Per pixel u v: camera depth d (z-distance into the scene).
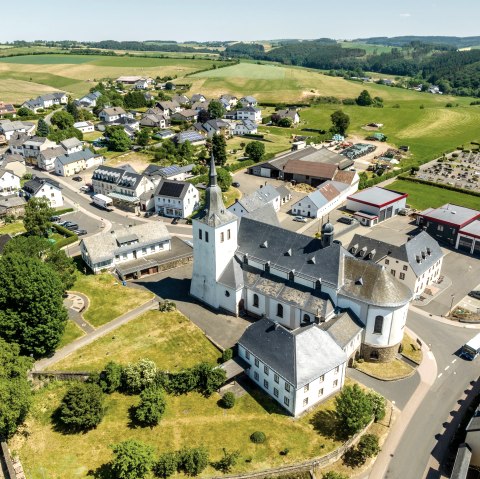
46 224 134.25
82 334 93.06
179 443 68.50
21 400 67.19
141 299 105.50
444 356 88.88
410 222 154.50
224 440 69.06
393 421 73.94
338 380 78.38
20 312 82.94
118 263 118.00
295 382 70.62
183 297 106.56
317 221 156.00
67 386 80.06
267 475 63.94
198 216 96.19
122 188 165.25
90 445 68.31
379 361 86.75
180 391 78.00
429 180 194.62
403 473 65.56
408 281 106.38
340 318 82.88
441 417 74.69
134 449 61.69
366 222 152.88
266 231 99.06
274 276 95.00
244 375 82.56
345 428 71.44
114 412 74.06
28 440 69.44
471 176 198.25
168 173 180.62
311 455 66.81
